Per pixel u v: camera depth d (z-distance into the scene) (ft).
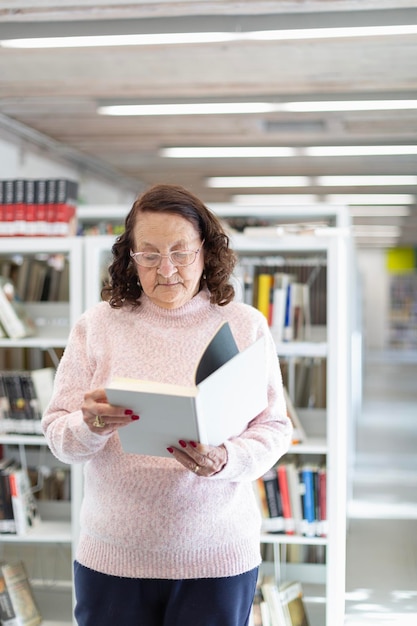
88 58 17.70
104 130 25.66
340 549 10.99
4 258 13.98
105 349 6.20
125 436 5.49
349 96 20.34
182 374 6.01
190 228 5.99
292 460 12.09
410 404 45.52
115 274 6.34
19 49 16.70
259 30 14.23
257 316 6.41
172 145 28.19
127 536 5.86
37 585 13.05
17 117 23.59
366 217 50.75
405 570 16.49
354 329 32.27
